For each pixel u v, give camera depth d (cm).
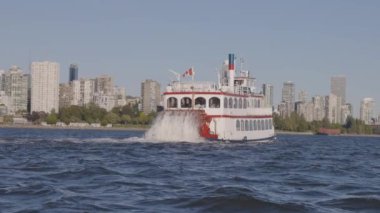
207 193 3253
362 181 4431
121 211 2681
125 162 5472
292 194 3453
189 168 5016
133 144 8431
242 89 9831
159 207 2811
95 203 2864
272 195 3338
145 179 4025
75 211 2639
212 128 8938
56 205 2759
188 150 7456
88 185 3591
